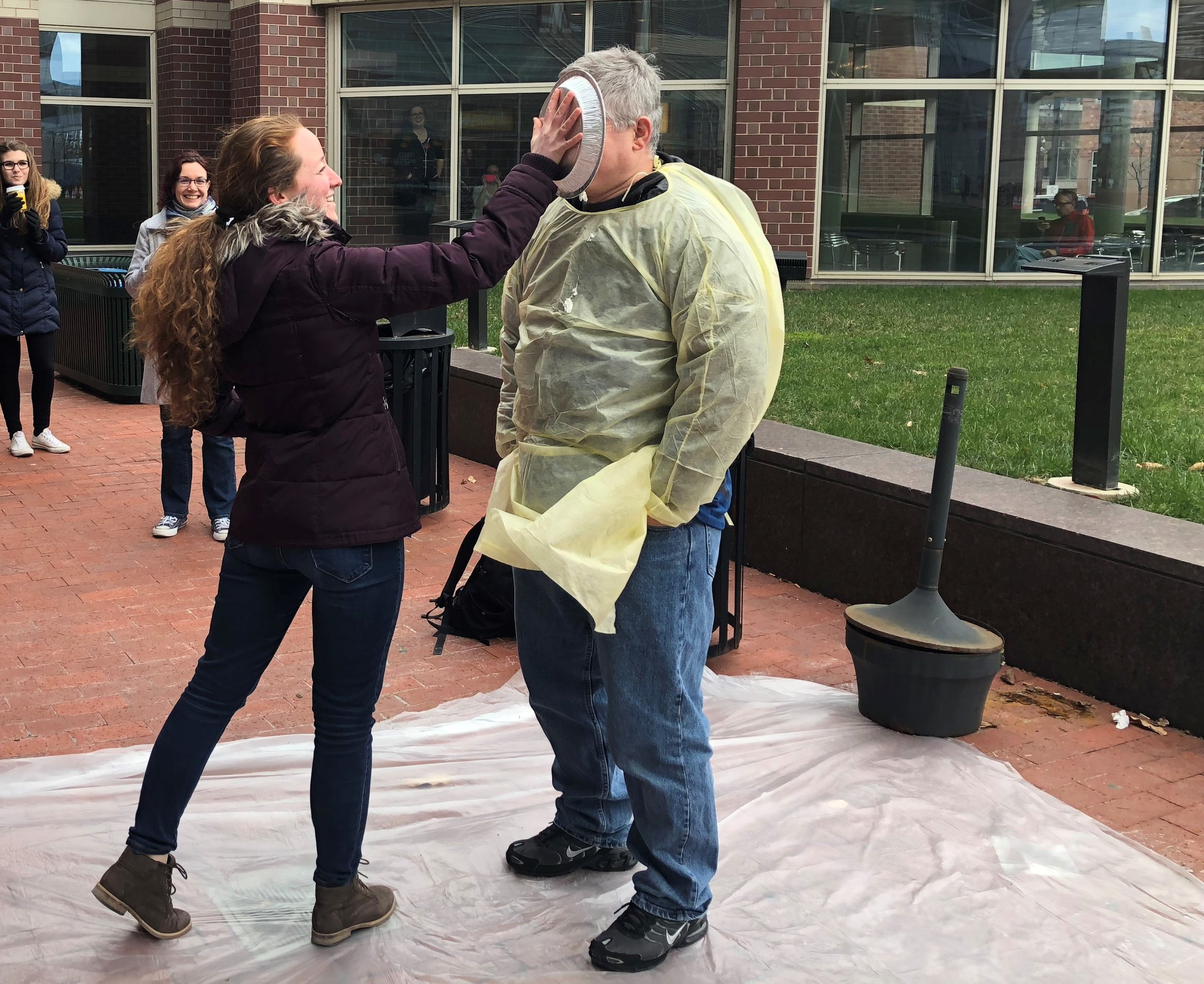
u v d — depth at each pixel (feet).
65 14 53.16
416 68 49.11
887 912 9.37
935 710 12.17
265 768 11.48
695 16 45.19
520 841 10.02
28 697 13.43
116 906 8.63
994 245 46.39
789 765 11.74
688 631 8.55
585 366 8.28
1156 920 9.34
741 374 7.89
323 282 7.77
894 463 16.78
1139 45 45.19
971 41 45.03
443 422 21.22
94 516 20.80
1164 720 13.04
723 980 8.56
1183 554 12.73
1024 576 14.29
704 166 46.11
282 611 8.64
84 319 31.99
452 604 15.49
